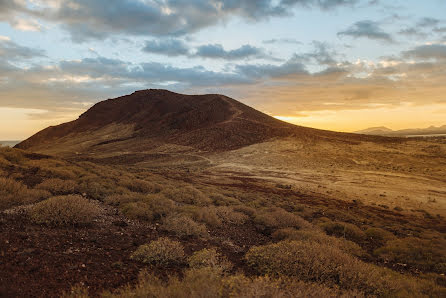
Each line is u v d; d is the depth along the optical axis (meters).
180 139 102.12
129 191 13.51
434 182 37.81
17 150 18.89
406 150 63.19
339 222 14.95
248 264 6.91
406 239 12.42
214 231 10.24
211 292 3.82
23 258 5.12
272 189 34.75
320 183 39.31
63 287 4.42
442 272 9.14
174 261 6.25
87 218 7.94
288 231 10.82
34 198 9.16
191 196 15.58
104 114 180.88
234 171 52.91
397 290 5.77
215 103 146.25
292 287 4.35
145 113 162.00
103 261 5.71
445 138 79.25
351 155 61.78
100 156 90.88
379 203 28.72
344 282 5.55
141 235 7.98
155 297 3.89
